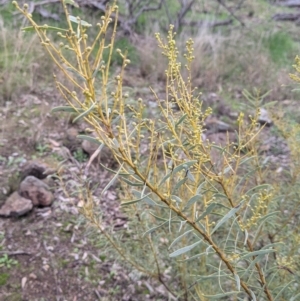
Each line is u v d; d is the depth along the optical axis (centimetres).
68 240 277
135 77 496
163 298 234
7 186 316
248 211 194
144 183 110
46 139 366
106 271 258
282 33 660
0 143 357
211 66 523
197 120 125
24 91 429
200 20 630
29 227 285
